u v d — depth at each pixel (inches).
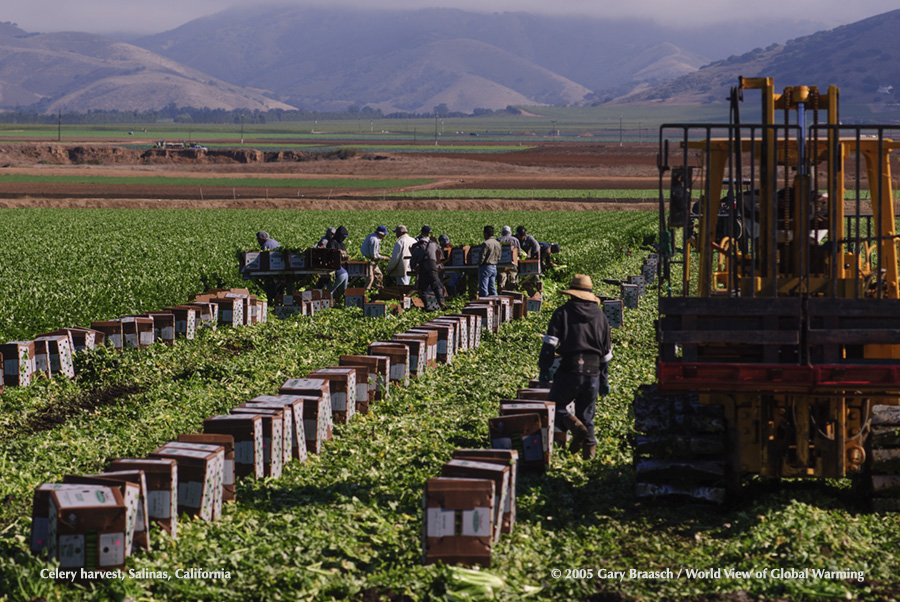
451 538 1024.9
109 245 5890.8
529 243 3897.6
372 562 1047.6
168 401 1900.8
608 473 1398.9
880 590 964.6
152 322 2514.8
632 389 1953.7
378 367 1862.7
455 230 7357.3
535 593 972.6
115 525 989.2
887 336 1138.0
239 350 2596.0
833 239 1173.1
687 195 1213.1
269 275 3390.7
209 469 1159.0
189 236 6855.3
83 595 948.6
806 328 1151.0
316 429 1509.6
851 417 1233.4
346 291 3299.7
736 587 981.8
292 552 1055.6
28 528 1160.8
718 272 1504.7
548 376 1450.5
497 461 1145.4
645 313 3137.3
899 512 1189.1
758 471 1240.8
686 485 1239.5
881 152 1238.3
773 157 1182.3
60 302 3048.7
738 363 1163.3
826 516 1136.8
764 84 1229.1
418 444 1542.8
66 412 1895.9
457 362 2314.2
